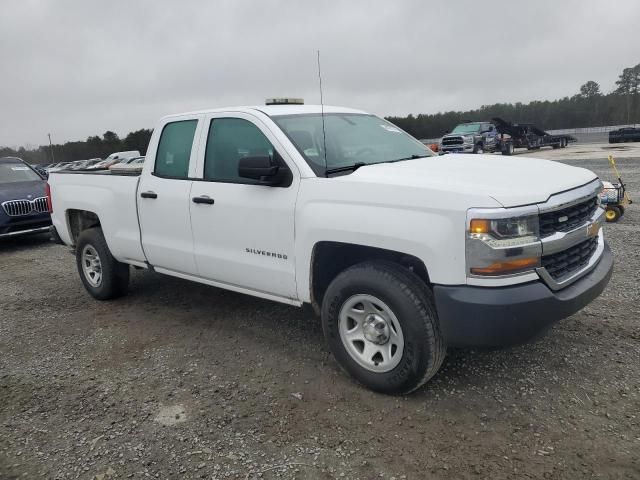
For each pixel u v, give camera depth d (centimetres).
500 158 405
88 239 567
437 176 329
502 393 338
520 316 286
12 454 304
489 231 282
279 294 395
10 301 609
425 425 309
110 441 312
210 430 317
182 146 462
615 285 524
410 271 324
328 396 348
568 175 345
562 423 303
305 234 357
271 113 408
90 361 427
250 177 367
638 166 1731
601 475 258
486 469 267
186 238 455
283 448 295
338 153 398
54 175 621
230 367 400
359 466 276
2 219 947
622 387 336
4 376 407
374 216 320
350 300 345
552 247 298
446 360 386
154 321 509
